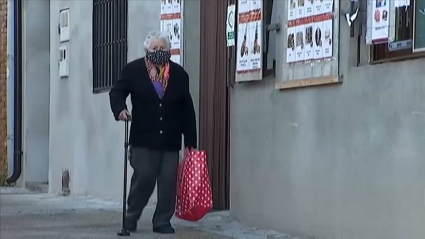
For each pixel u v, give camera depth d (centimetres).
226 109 1148
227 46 1090
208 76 1189
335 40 868
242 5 1043
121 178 1365
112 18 1412
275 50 984
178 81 970
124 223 971
